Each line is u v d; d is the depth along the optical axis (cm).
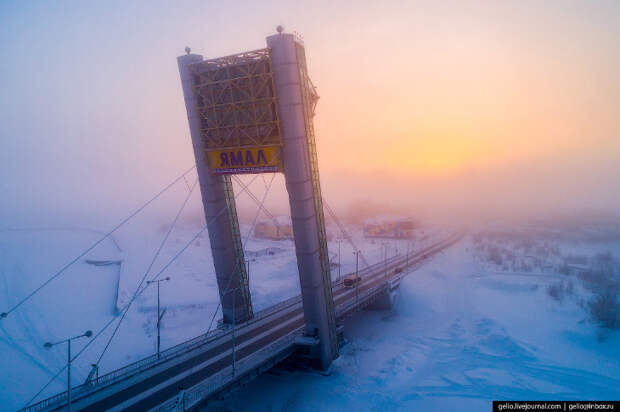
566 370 4047
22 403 3503
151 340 5050
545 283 7394
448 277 8556
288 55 3653
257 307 6425
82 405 2686
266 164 3934
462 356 4669
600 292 5875
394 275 7775
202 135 4203
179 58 4231
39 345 4688
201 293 7038
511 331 5172
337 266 9638
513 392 3650
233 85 3891
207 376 3161
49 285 6788
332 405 3569
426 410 3444
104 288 7169
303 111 3797
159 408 2561
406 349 5038
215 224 4628
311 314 4066
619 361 4128
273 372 4216
